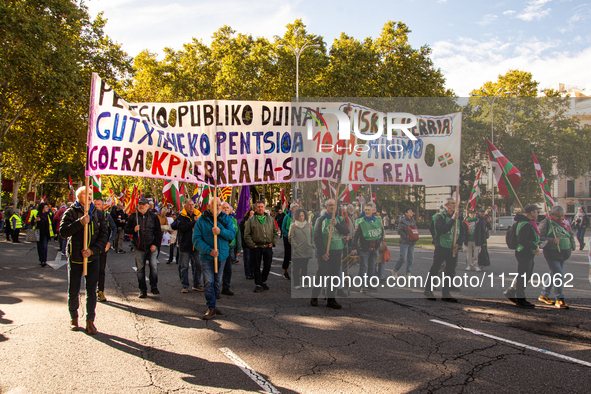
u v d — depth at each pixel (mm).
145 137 6262
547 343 4859
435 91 31469
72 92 23156
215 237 6008
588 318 5984
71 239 5316
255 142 6957
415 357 4406
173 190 13586
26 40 20250
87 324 5227
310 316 6176
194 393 3531
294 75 30594
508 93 33812
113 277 9945
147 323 5789
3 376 3857
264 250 8484
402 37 31406
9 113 26531
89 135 5605
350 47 29984
